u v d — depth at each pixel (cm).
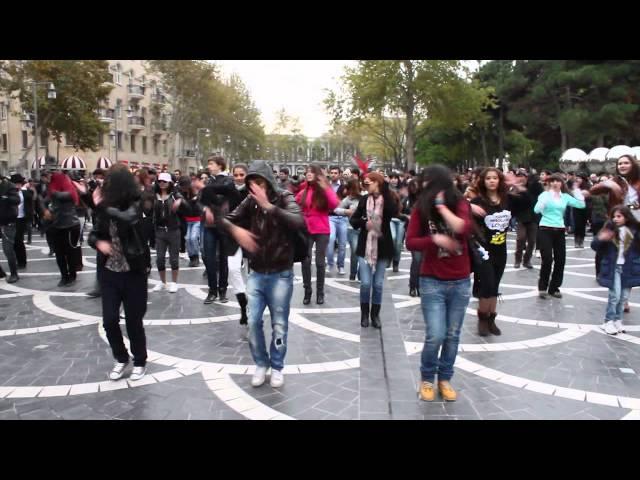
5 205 897
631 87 3216
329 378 474
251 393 440
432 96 3444
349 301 773
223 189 672
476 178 604
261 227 442
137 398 430
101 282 464
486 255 582
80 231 922
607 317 626
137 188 463
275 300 446
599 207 1048
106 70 3116
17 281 922
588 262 1164
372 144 6919
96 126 3222
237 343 575
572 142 3856
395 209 620
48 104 2725
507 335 610
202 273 994
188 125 5028
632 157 698
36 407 414
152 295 805
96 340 588
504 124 4538
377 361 518
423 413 404
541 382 467
